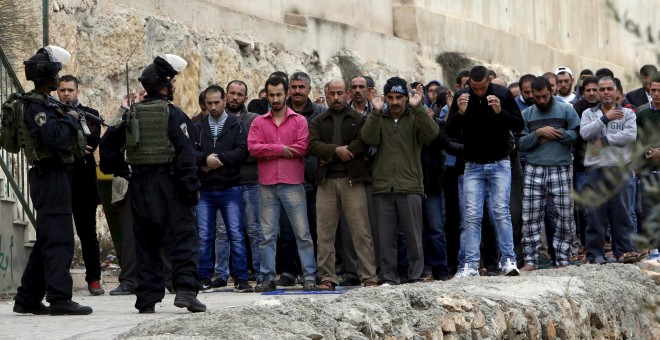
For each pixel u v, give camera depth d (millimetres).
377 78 26328
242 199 14656
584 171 15125
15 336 8219
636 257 14586
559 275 12297
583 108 15758
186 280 10086
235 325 6832
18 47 15859
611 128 14211
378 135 13547
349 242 14531
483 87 13531
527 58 34000
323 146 13672
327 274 13750
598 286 11695
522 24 34594
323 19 24938
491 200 13836
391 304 8078
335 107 13844
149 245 10273
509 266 13516
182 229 10125
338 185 13688
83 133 10227
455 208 15484
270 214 13906
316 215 13852
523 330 9289
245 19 22281
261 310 7176
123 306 11320
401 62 27656
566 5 37625
